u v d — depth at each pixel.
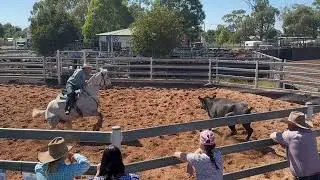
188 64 24.28
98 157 9.04
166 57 27.11
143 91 17.92
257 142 6.26
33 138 5.00
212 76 21.42
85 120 12.49
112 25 61.28
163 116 12.91
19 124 11.99
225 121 6.02
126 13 63.09
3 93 17.39
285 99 16.22
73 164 4.30
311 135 5.71
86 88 10.51
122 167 3.99
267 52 48.06
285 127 11.40
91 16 59.62
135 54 28.11
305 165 5.58
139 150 9.46
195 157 4.65
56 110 10.41
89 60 24.14
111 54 27.98
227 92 17.34
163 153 9.27
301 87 18.09
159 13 26.91
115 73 21.31
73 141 4.97
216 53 35.66
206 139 4.70
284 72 17.20
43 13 37.41
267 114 6.52
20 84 20.61
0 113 13.48
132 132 5.08
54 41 36.62
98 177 3.95
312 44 59.75
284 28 93.62
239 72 22.39
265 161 8.86
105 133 4.93
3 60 25.52
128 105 14.74
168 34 26.55
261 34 95.75
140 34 26.70
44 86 19.94
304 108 6.99
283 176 7.93
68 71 21.44
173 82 20.36
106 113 13.45
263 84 21.28
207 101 11.05
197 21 58.81
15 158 8.91
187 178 7.70
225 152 6.03
